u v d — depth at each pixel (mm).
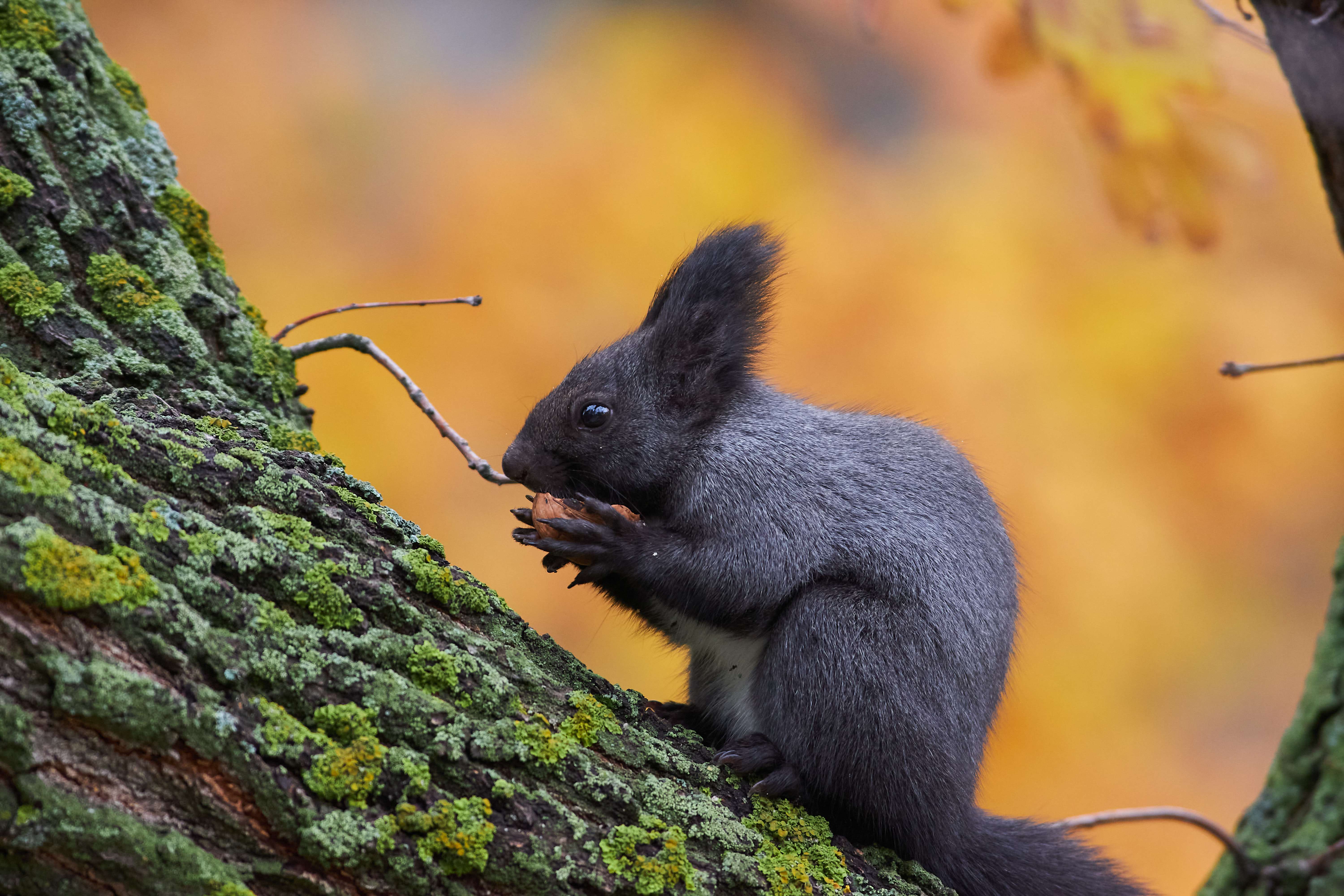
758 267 8773
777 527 7660
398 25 16641
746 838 5730
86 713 4363
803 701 7012
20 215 6660
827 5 16688
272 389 7348
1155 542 14625
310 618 5203
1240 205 14086
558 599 14055
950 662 7129
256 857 4656
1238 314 15133
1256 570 14758
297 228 15289
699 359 8492
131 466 5152
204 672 4762
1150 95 7793
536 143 16000
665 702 8258
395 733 5035
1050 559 14547
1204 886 4617
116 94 7586
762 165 16047
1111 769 14047
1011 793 13883
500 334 14875
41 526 4531
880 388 14969
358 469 14133
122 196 7121
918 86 16719
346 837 4742
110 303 6770
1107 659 14359
